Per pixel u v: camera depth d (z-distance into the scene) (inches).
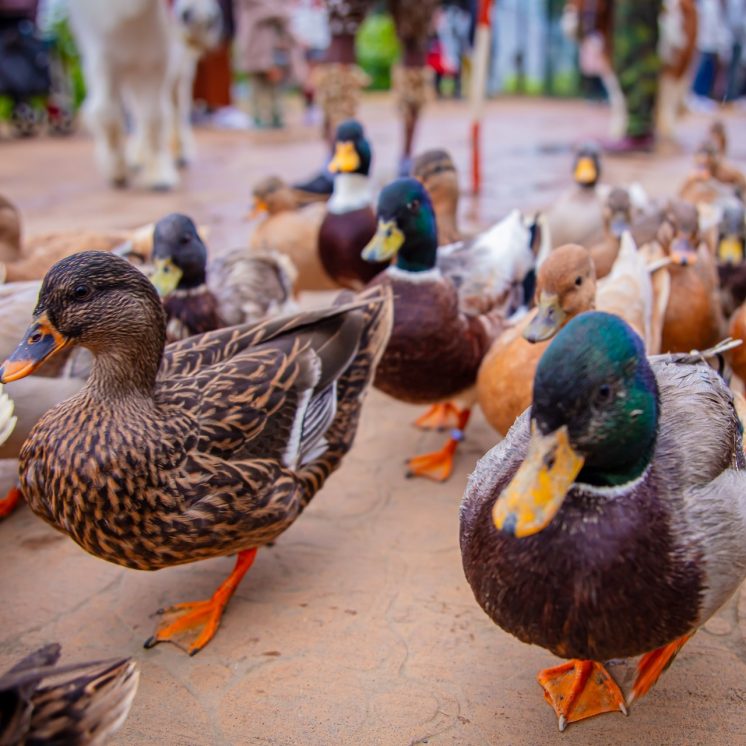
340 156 56.7
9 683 20.3
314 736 29.5
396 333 42.6
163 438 30.5
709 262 49.9
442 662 32.5
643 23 123.1
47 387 37.9
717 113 191.0
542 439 22.5
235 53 216.2
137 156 114.7
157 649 33.5
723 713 30.0
